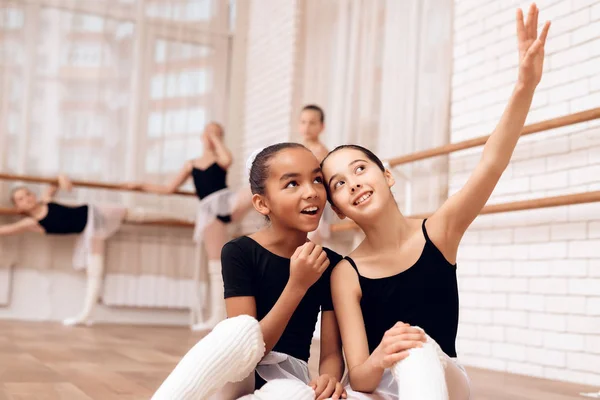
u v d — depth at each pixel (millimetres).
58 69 4906
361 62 4008
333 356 1221
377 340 1178
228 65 5602
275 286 1176
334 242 4141
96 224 4660
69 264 4902
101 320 4957
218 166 4586
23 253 4785
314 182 1168
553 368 2701
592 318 2568
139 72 5148
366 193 1159
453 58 3354
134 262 4992
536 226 2840
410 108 3504
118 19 5117
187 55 5348
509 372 2861
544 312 2768
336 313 1176
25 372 2166
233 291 1160
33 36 4855
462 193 1163
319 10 4641
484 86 3168
